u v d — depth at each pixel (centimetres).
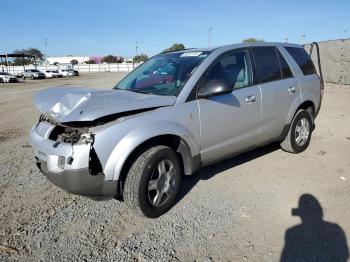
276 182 486
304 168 539
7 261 320
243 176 510
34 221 392
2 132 896
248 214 397
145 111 386
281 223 375
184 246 338
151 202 384
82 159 344
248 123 491
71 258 324
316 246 332
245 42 523
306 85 597
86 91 416
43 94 437
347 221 375
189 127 412
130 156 376
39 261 320
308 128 612
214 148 450
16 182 509
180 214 401
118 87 509
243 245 338
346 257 315
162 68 480
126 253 329
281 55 570
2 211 416
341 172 519
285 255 320
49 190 479
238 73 489
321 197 436
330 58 1947
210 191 461
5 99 1994
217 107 442
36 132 405
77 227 378
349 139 699
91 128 358
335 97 1373
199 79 430
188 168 426
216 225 375
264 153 615
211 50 471
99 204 433
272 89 527
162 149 386
